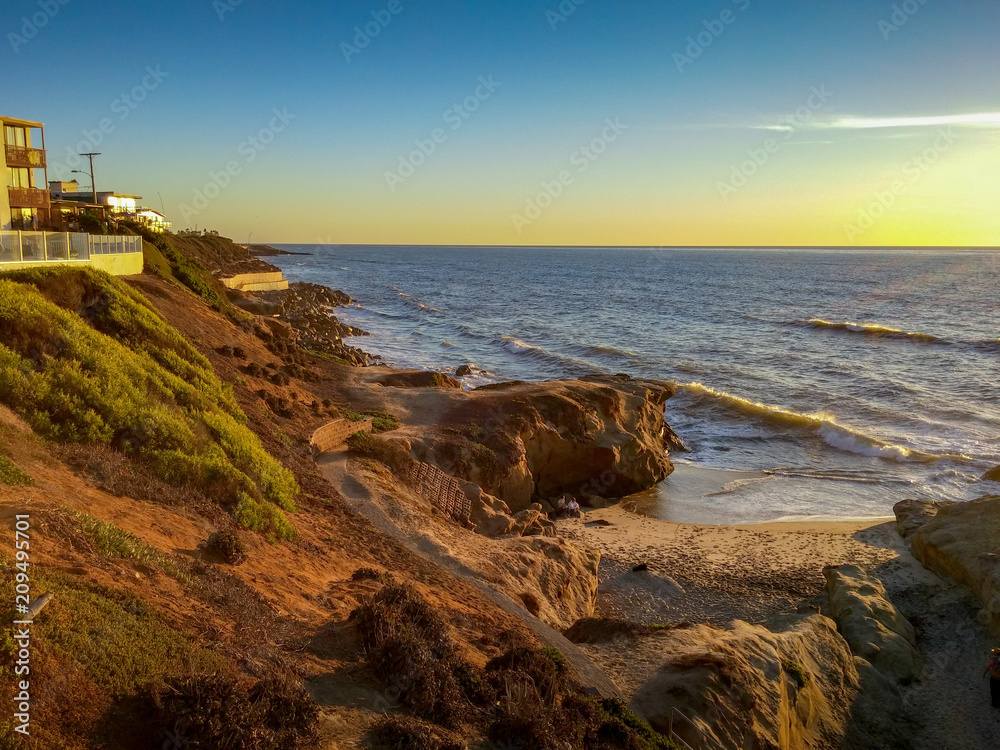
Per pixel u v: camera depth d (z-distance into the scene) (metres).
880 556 27.58
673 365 67.75
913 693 18.64
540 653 13.66
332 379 43.28
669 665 15.62
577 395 40.22
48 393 15.42
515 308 121.81
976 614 21.70
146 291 35.97
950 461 39.44
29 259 26.80
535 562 23.14
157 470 15.60
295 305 84.56
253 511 16.16
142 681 7.68
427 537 22.33
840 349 75.31
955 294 141.62
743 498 36.19
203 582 11.20
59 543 9.69
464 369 62.56
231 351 35.28
